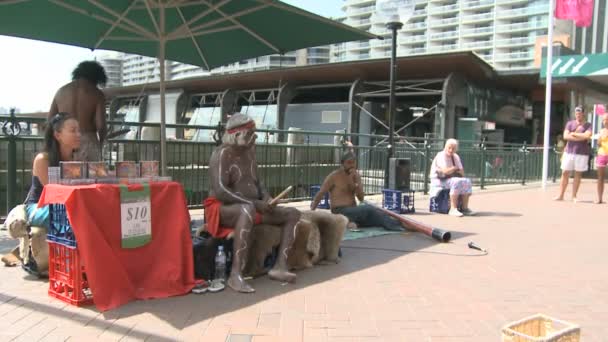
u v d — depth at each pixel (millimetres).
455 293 4449
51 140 4488
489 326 3674
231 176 4723
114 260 3859
